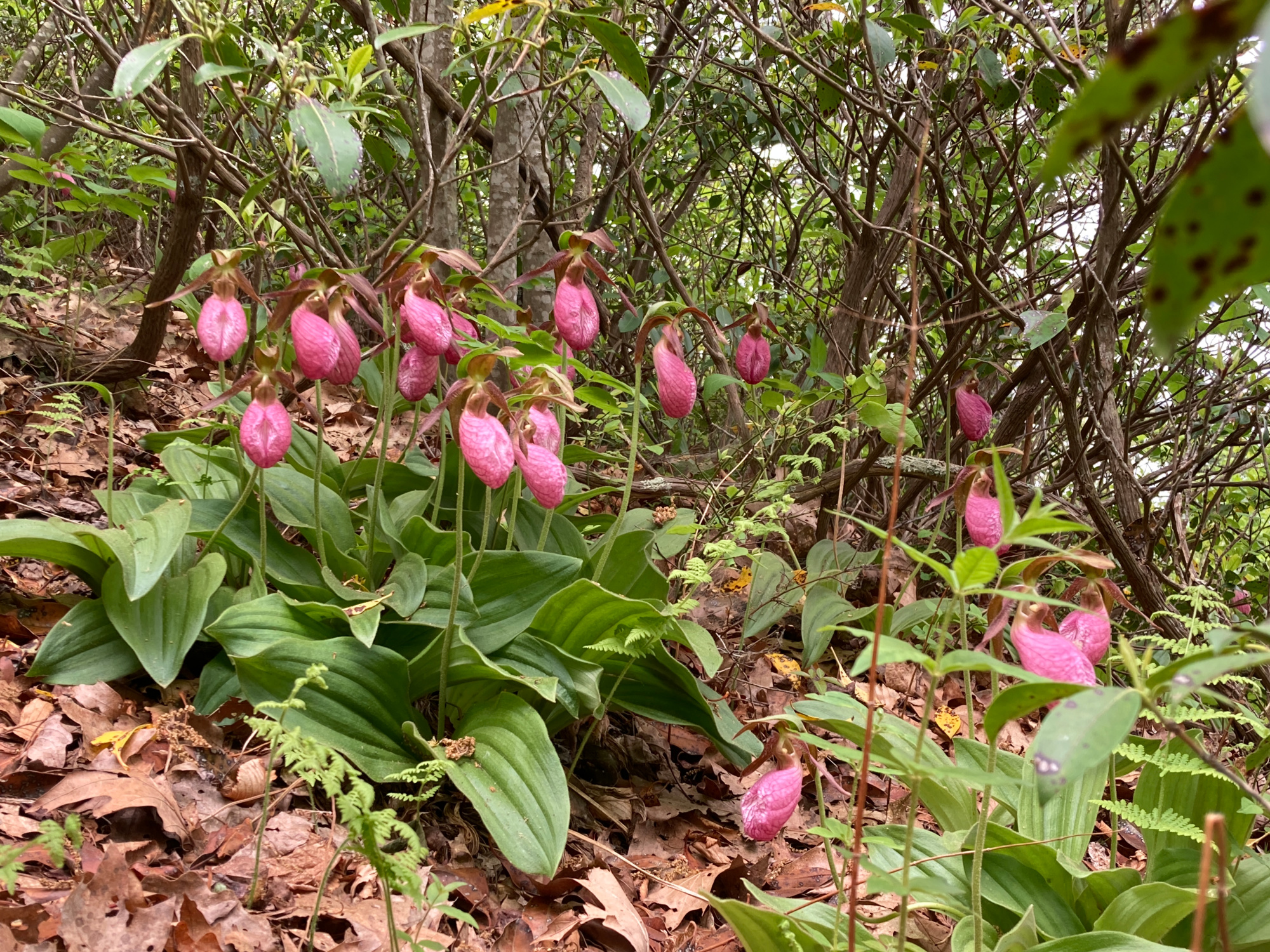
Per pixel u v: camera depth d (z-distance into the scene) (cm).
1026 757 69
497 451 82
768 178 181
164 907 69
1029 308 114
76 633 89
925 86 128
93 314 156
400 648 96
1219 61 95
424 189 137
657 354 98
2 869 57
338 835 82
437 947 63
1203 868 41
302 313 87
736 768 101
